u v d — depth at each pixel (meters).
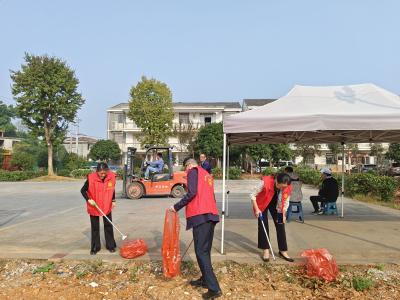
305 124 6.48
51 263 5.91
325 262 5.16
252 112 6.91
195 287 4.92
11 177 31.33
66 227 9.15
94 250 6.34
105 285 5.09
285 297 4.64
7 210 12.84
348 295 4.67
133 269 5.58
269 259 5.88
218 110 49.47
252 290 4.83
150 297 4.71
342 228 8.62
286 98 7.68
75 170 35.72
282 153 36.84
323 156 49.72
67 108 32.06
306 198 16.03
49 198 17.19
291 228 8.62
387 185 14.48
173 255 5.18
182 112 49.53
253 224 9.17
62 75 31.83
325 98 7.69
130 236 7.90
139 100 37.94
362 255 6.16
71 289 4.96
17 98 31.55
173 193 16.72
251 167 36.56
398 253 6.29
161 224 9.45
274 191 5.82
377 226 8.88
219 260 5.87
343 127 6.45
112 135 52.00
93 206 6.27
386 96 7.69
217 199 15.71
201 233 4.61
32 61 31.38
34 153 47.72
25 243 7.29
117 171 33.91
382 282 5.02
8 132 80.81
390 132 9.21
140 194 16.44
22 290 4.95
